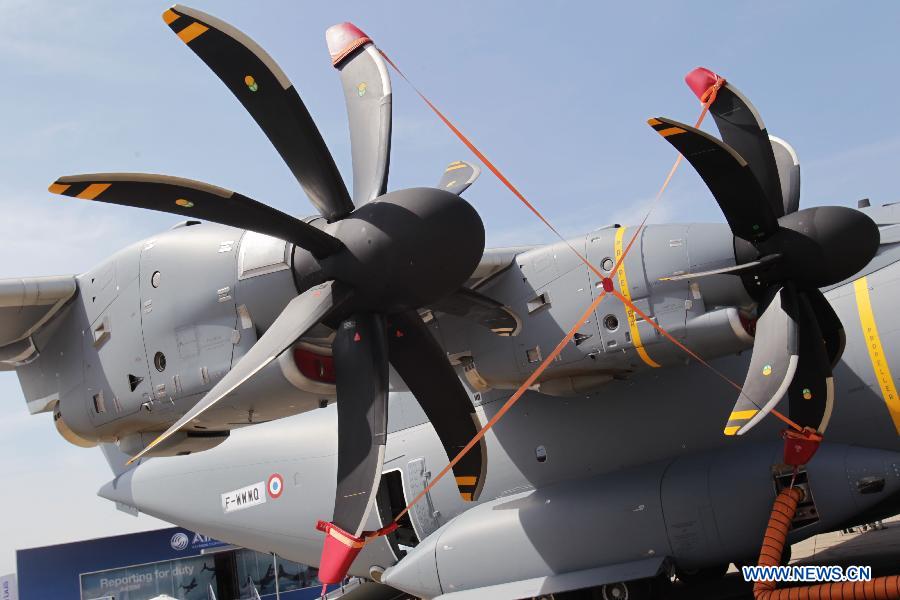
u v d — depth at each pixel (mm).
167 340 7711
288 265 7051
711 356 7523
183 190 5926
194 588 20297
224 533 11344
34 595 19875
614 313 7684
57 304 8617
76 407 8516
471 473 7352
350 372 6570
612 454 8633
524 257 8156
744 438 8195
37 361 9086
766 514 7672
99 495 12969
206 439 8586
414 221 6371
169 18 6000
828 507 7617
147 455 8492
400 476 9688
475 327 8320
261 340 6559
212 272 7469
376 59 7211
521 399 9094
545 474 8898
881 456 7598
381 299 6512
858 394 7836
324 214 6766
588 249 7887
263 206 6156
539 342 8008
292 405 7699
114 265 8148
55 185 5617
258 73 6258
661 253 7535
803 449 6789
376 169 6957
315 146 6527
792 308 6773
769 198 7262
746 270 6938
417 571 8875
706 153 6570
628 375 8219
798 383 6898
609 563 8109
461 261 6492
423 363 7000
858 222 6785
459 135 6500
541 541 8359
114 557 20281
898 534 12352
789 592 7004
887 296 7781
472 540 8656
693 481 7973
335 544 6129
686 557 7930
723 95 7391
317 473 10508
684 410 8414
